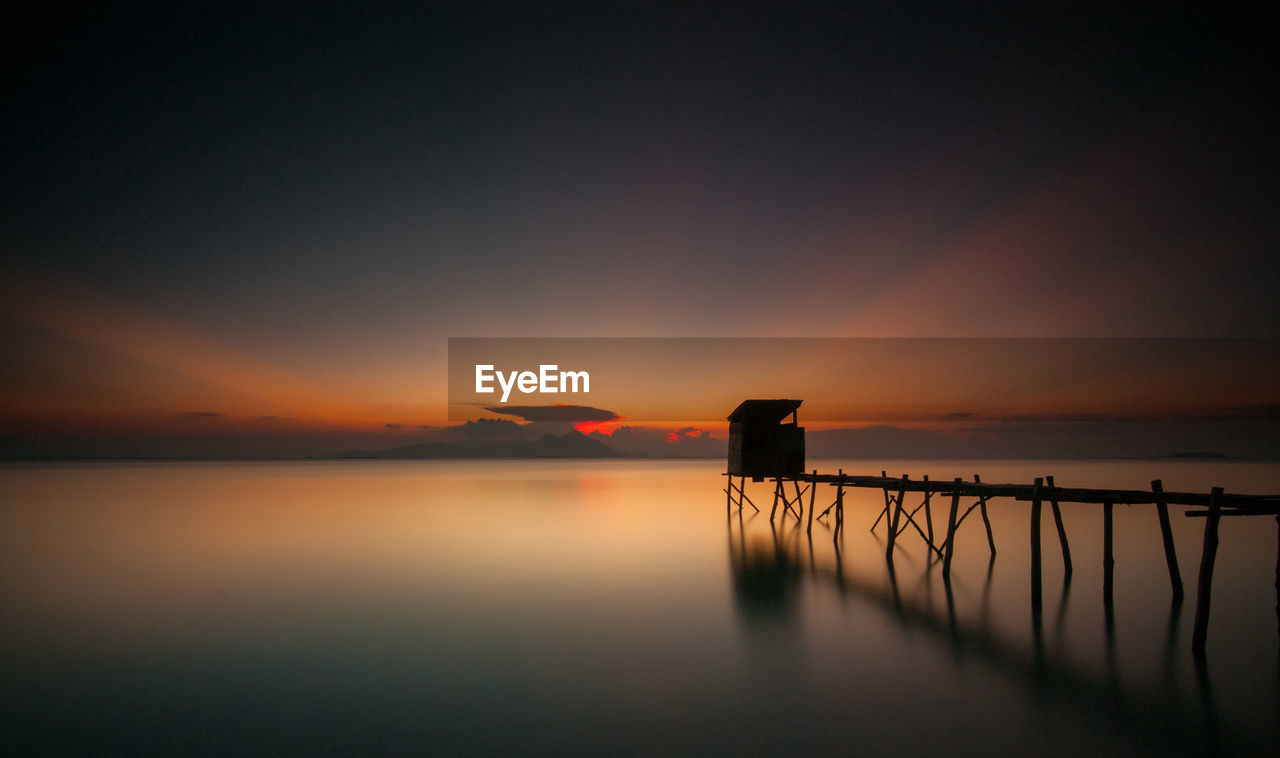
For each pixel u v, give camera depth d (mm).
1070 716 7668
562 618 12031
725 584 14734
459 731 7430
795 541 21000
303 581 15352
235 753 6949
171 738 7305
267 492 42594
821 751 6891
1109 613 11945
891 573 15711
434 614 12359
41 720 7789
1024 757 6715
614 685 8758
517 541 21344
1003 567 16188
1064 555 15156
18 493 41500
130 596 13938
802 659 9703
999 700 8141
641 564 17219
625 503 34469
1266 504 9469
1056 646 10133
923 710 7879
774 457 25453
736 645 10383
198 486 48656
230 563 17656
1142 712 7750
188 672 9367
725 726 7504
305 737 7309
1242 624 11148
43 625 11781
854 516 27625
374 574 16094
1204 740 7062
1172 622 11336
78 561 18031
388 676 9156
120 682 9016
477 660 9781
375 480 57781
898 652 9969
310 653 10156
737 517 27641
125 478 60219
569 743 7125
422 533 23312
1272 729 7305
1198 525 24203
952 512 15281
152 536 22750
